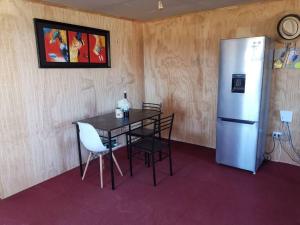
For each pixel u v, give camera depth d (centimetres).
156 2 289
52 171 296
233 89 278
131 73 407
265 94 281
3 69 237
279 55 295
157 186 267
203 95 374
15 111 251
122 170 310
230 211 218
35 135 273
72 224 207
